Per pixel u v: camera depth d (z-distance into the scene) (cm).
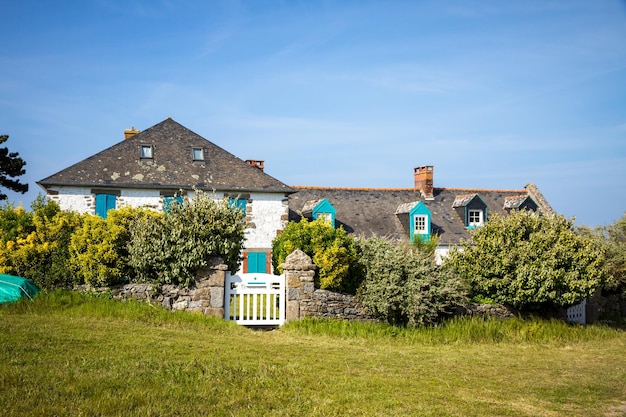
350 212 3247
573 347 1560
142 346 1049
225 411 748
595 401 945
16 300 1312
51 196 2553
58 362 890
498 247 1770
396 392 909
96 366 888
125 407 721
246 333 1352
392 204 3391
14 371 815
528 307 1808
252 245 2742
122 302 1400
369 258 1644
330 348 1251
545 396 960
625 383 1091
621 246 2466
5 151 3194
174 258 1455
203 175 2755
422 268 1531
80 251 1435
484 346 1462
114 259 1440
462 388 976
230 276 1499
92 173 2614
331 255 1582
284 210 2802
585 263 1805
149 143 2816
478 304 1733
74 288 1424
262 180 2820
